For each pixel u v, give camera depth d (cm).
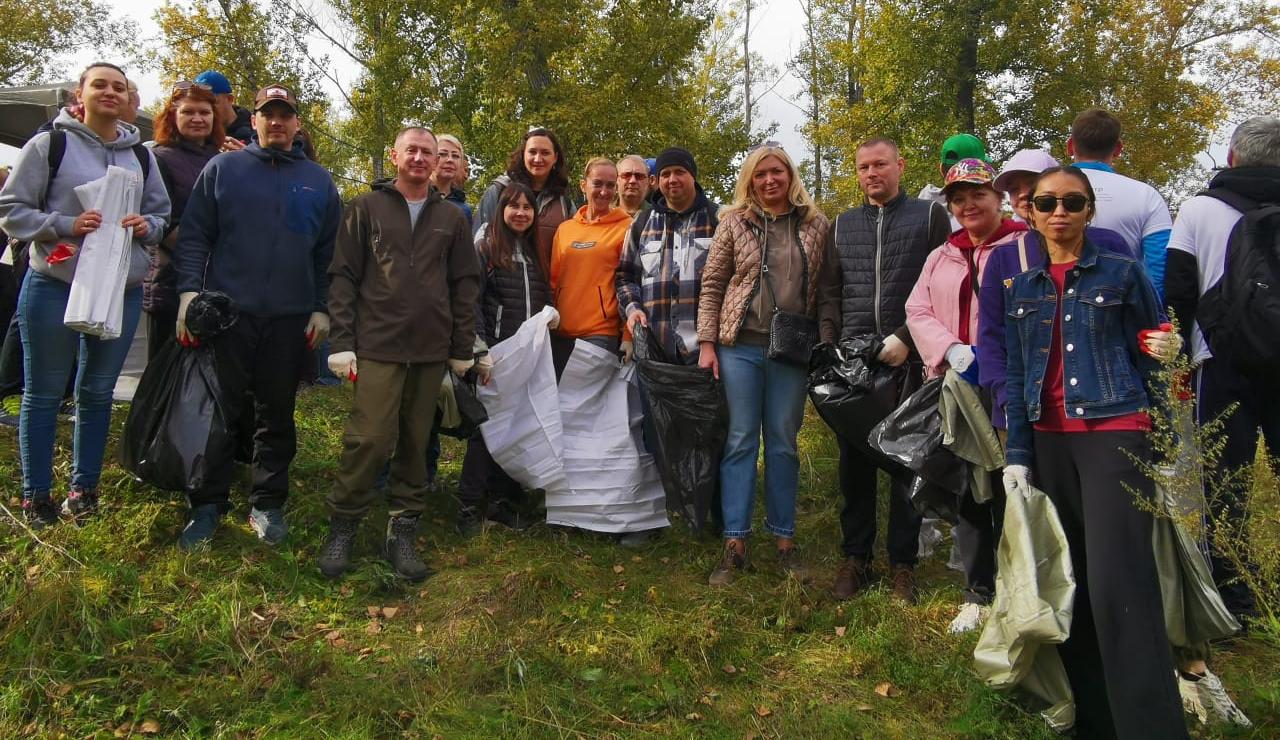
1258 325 308
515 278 429
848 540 389
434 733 265
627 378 443
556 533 429
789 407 396
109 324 323
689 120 1623
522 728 270
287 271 361
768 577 396
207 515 362
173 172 398
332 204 379
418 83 1568
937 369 330
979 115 1803
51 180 335
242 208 354
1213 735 258
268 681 287
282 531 376
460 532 423
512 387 418
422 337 356
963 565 383
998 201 334
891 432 327
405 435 367
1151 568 238
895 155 376
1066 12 1758
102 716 262
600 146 1390
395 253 354
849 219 389
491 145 1413
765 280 390
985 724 274
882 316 372
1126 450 245
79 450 360
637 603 361
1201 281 333
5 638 283
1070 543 265
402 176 363
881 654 321
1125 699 230
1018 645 252
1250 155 335
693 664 314
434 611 339
